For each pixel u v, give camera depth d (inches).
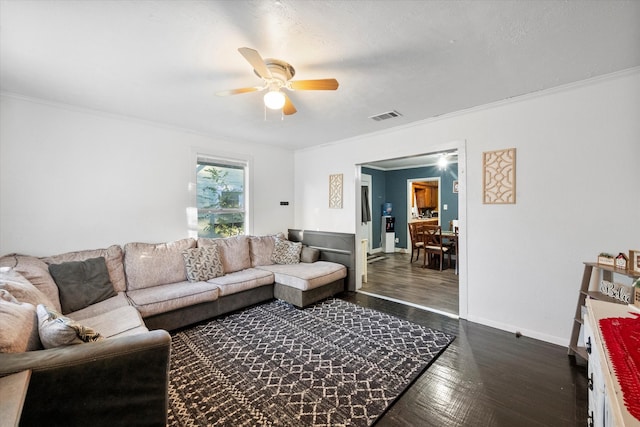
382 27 64.8
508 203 109.9
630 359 37.9
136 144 132.5
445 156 243.9
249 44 71.5
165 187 142.0
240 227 178.2
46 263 102.8
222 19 61.7
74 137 115.8
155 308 103.1
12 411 33.5
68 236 114.6
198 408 68.5
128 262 118.7
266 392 74.4
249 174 178.2
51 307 77.6
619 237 88.4
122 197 128.5
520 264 107.9
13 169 103.5
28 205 106.3
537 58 78.6
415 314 129.6
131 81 92.6
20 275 82.8
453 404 70.0
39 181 108.3
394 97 105.7
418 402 70.9
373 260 260.8
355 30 65.8
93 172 120.6
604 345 42.3
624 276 87.5
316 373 82.8
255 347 98.5
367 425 63.2
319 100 108.3
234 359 90.7
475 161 118.5
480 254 118.0
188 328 114.3
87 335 54.2
